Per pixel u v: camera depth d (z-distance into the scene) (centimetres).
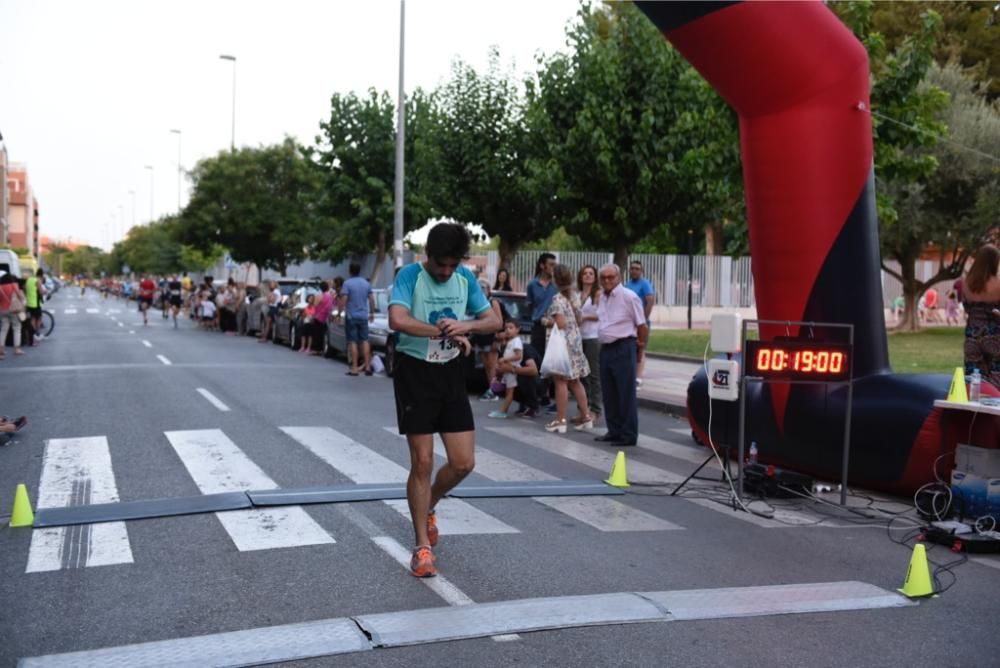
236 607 445
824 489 746
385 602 455
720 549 572
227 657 383
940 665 396
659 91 1712
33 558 520
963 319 3612
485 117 2106
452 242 480
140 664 376
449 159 2164
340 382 1458
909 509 695
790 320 774
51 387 1327
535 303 1176
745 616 449
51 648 395
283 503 642
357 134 2933
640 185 1698
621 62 1753
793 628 435
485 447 909
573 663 386
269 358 1906
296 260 3984
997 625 448
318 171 3055
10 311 1866
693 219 1800
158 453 830
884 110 1307
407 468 779
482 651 396
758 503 700
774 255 769
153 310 5003
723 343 693
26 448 852
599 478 774
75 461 791
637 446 945
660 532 609
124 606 446
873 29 3438
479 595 468
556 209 2017
